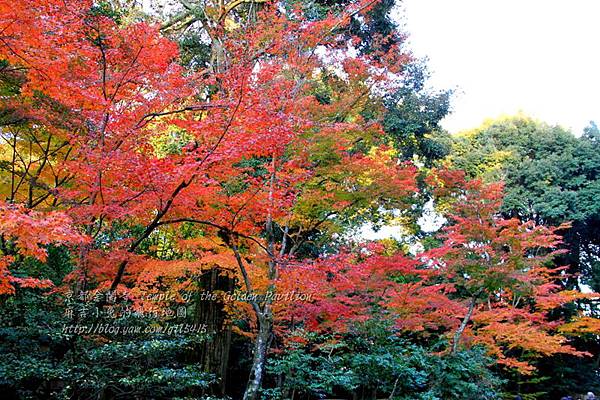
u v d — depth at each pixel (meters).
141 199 7.81
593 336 22.02
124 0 14.57
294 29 11.49
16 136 10.45
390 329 10.87
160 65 8.18
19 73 8.74
